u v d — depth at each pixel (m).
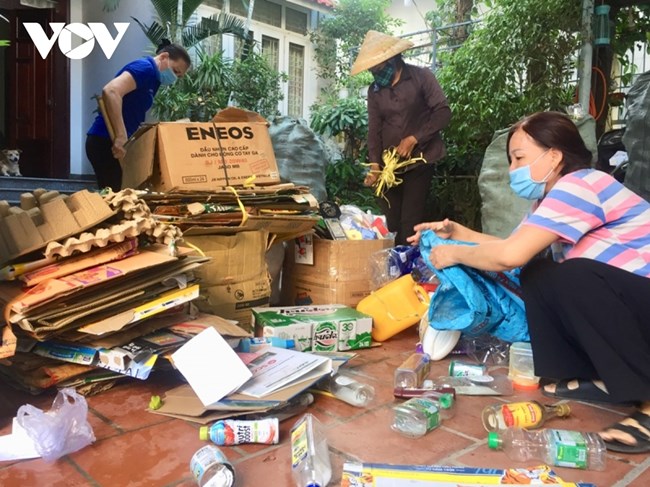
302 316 2.41
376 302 2.56
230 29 6.93
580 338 1.62
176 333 1.90
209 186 2.46
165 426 1.62
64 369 1.82
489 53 4.31
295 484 1.31
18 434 1.49
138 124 3.51
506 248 1.71
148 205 2.36
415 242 2.31
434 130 3.36
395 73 3.40
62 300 1.70
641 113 2.96
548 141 1.72
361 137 6.38
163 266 1.91
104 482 1.31
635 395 1.50
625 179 3.11
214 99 6.46
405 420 1.61
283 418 1.68
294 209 2.64
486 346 2.38
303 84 9.48
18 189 5.00
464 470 1.30
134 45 6.72
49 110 6.80
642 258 1.61
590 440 1.48
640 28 4.35
